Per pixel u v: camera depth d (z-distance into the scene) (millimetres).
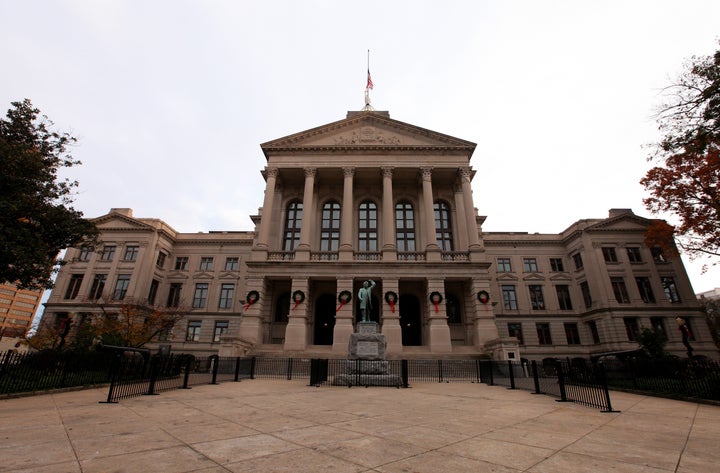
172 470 4699
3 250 19078
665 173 33031
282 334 35750
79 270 50031
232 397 12344
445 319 32094
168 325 40938
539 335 49875
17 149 20141
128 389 13516
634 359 20016
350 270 34031
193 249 55219
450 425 7934
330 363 23875
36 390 12898
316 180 41406
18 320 96250
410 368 24703
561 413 9891
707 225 30859
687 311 45031
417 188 42062
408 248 40156
